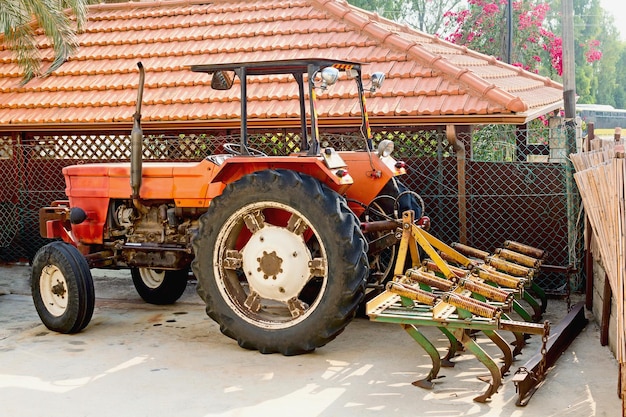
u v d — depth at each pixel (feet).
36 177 31.32
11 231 31.78
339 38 29.35
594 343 19.84
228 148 22.36
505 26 57.98
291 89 27.68
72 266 21.39
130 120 28.32
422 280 18.31
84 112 29.43
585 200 16.62
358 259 18.65
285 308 21.21
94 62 32.09
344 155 21.76
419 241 19.52
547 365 17.49
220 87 21.65
